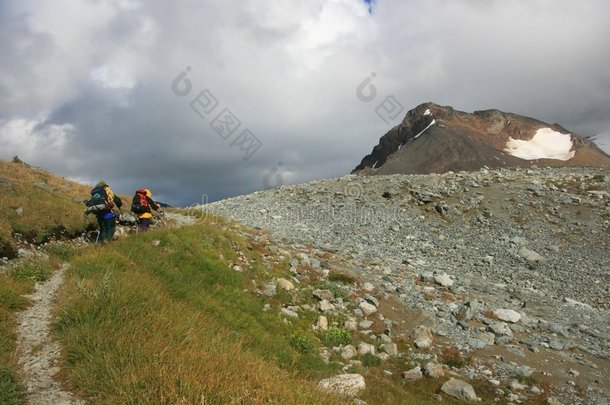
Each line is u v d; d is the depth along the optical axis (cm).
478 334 1648
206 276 1533
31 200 1773
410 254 2784
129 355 771
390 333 1620
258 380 758
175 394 667
